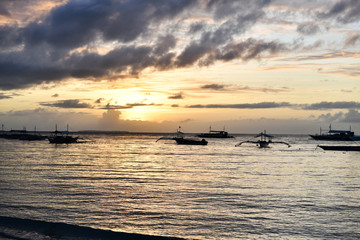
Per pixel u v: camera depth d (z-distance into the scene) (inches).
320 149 6063.0
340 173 2336.4
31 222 959.6
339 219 1088.8
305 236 933.8
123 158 3582.7
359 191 1576.0
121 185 1684.3
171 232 949.8
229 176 2094.0
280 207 1236.5
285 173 2304.4
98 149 5388.8
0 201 1258.0
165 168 2571.4
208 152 4877.0
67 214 1101.7
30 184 1663.4
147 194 1449.3
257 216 1114.7
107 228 973.8
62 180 1824.6
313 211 1183.6
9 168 2383.1
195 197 1398.9
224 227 998.4
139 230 962.1
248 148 6220.5
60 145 6535.4
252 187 1665.8
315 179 2005.4
